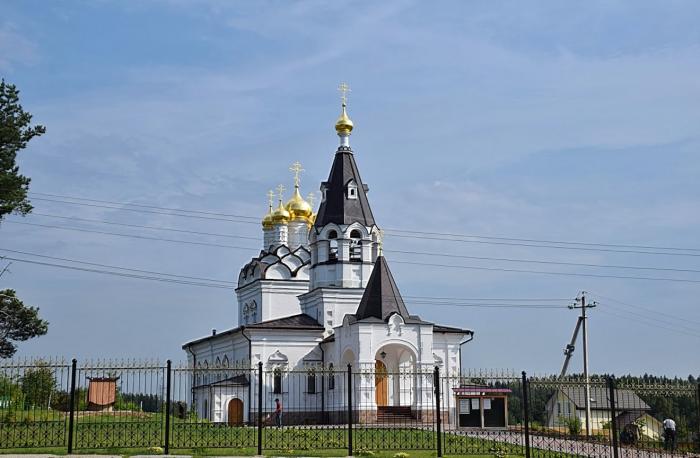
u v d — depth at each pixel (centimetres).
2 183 5369
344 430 4616
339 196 7938
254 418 7250
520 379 3812
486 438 4553
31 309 6056
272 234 9569
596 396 5972
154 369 3606
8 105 5672
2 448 3538
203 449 3603
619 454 4047
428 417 6638
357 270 7806
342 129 8112
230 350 8156
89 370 3494
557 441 4500
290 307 8562
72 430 3416
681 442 4250
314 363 7538
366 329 6681
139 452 3469
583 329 7175
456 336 7419
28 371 4044
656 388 3931
